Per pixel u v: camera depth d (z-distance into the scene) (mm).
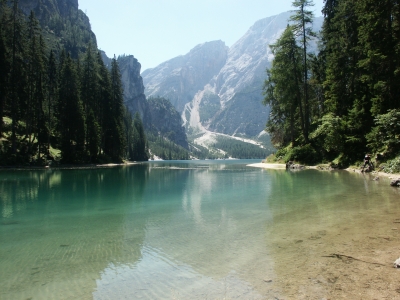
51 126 52531
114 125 59812
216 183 20656
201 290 4266
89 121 52219
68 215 9977
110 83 61094
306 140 35188
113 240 6898
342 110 29922
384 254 5363
